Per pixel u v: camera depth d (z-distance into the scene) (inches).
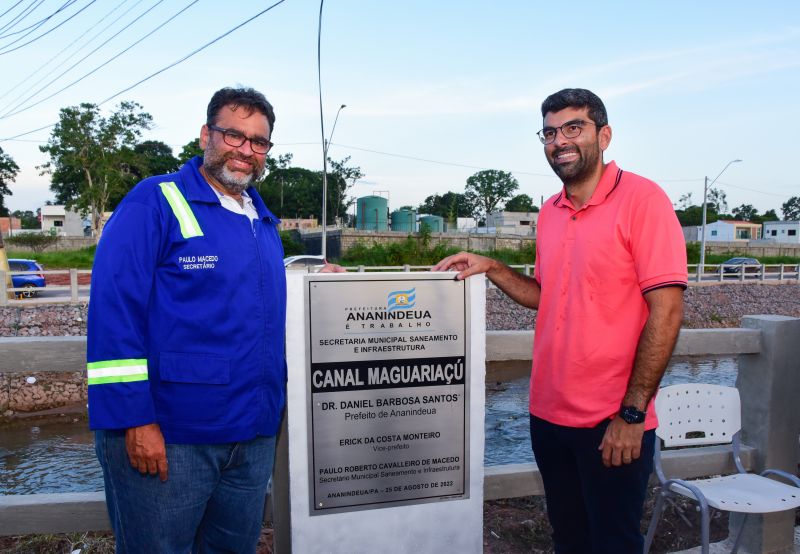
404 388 94.0
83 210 2518.5
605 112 91.5
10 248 1804.9
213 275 76.4
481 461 98.4
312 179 3531.0
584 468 91.0
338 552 92.7
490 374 674.8
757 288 1299.2
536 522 154.3
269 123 83.4
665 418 120.0
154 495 76.3
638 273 84.7
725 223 2819.9
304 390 89.7
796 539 133.4
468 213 4296.3
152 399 73.2
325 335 90.1
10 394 587.8
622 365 87.7
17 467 442.6
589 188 92.0
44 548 128.0
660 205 84.4
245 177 81.7
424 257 1438.2
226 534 86.4
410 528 95.7
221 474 82.3
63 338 95.4
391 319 92.8
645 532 150.9
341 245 1547.7
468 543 98.8
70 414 577.6
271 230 88.0
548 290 95.2
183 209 76.9
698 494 101.3
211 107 81.8
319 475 91.1
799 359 128.2
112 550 126.3
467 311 96.7
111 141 2466.8
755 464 128.6
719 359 821.2
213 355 76.1
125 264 72.1
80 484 410.3
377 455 93.4
